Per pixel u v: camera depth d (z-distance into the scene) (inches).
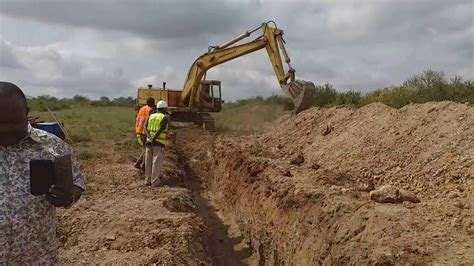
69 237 323.9
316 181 378.6
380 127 458.6
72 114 1358.3
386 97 569.6
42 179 128.0
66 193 131.0
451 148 348.5
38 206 131.8
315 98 679.1
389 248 230.1
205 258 329.4
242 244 442.6
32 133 135.0
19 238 129.7
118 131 919.7
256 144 621.0
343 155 455.8
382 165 391.5
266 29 740.0
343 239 265.6
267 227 389.7
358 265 235.9
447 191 300.5
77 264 281.3
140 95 936.3
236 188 519.8
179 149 770.8
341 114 571.8
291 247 333.4
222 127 956.6
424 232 242.4
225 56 837.2
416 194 313.7
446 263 209.8
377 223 256.7
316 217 311.0
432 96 480.4
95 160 595.8
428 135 387.2
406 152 386.3
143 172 523.5
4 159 129.4
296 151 553.3
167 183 511.2
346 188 338.6
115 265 279.7
